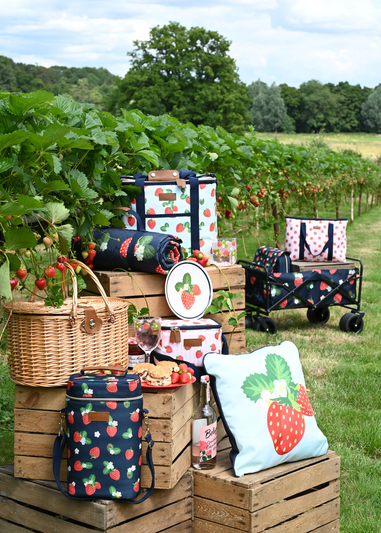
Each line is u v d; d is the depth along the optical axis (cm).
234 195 592
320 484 284
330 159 1409
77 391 230
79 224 324
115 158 385
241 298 367
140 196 357
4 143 215
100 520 229
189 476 263
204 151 525
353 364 533
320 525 276
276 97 8812
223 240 366
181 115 4084
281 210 1005
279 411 267
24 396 256
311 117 9350
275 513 254
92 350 256
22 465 258
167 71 4334
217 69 4362
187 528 264
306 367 523
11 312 249
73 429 231
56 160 248
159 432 244
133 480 232
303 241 646
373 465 343
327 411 418
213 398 302
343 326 660
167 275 320
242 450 258
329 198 1451
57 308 249
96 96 7488
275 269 616
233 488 250
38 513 254
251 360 278
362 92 9531
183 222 361
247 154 631
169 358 298
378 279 948
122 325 273
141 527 243
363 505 306
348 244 1366
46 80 7369
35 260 249
